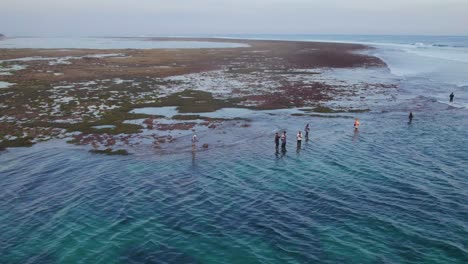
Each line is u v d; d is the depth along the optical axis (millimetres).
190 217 23844
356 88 69812
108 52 146625
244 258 19531
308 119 48500
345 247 20422
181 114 49469
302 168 32344
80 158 33688
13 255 19656
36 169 31109
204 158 34406
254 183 29203
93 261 19203
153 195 26938
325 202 25859
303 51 157250
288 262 19172
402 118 49344
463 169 31781
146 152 35469
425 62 113875
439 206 25125
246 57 128500
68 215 23891
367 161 33906
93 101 55156
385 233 21812
